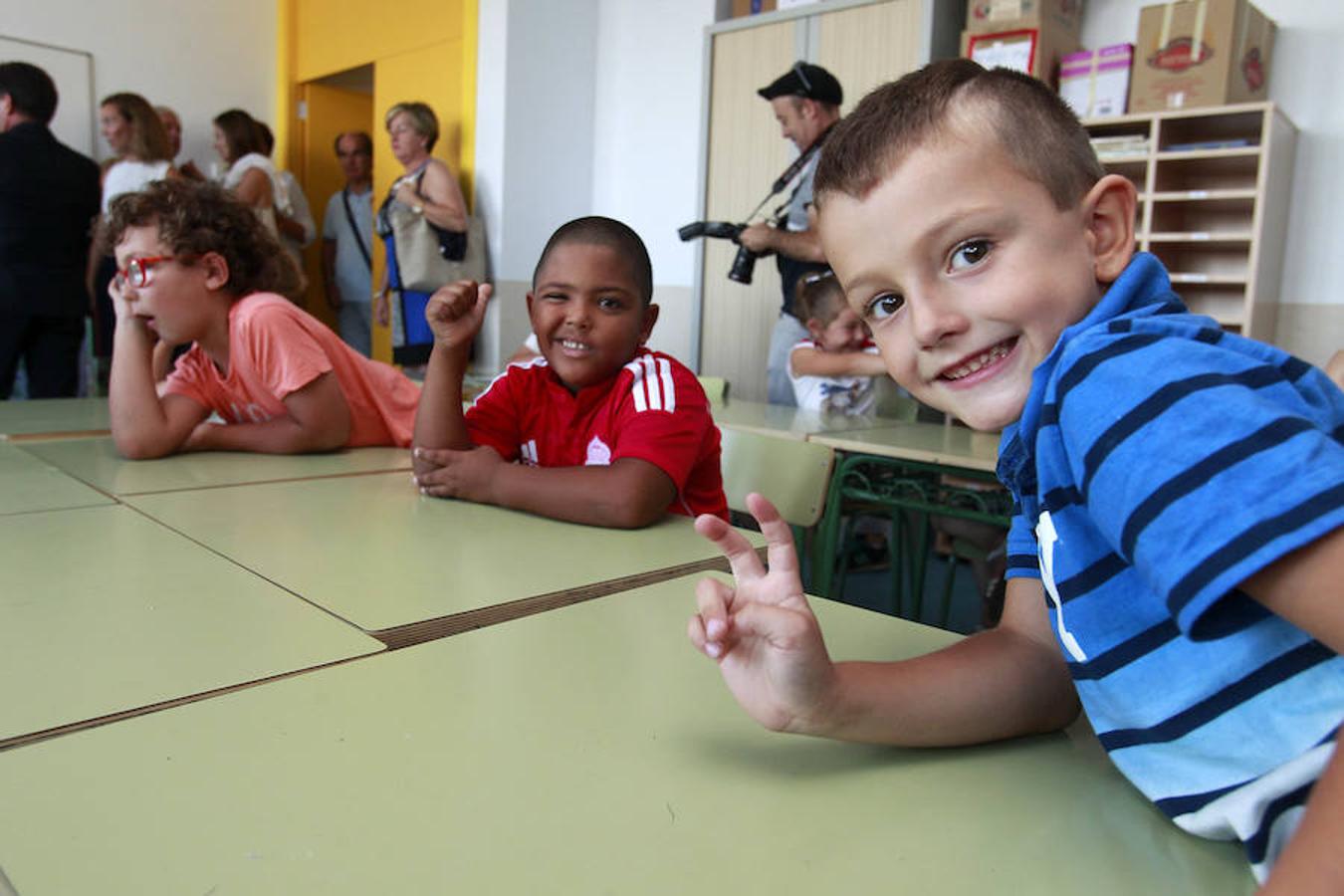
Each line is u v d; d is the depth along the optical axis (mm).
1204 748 421
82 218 3602
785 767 471
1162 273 478
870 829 416
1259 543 328
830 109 3018
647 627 676
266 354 1497
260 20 5543
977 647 549
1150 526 356
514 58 4355
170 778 434
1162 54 2959
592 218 1312
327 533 950
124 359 1438
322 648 610
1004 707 519
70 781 428
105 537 904
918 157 464
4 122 3500
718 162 4105
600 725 508
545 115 4527
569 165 4664
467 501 1140
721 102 4062
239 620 662
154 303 1468
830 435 2145
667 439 1132
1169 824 432
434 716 511
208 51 5359
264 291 1665
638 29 4547
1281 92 3158
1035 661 542
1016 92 471
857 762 483
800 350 2779
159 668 569
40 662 575
